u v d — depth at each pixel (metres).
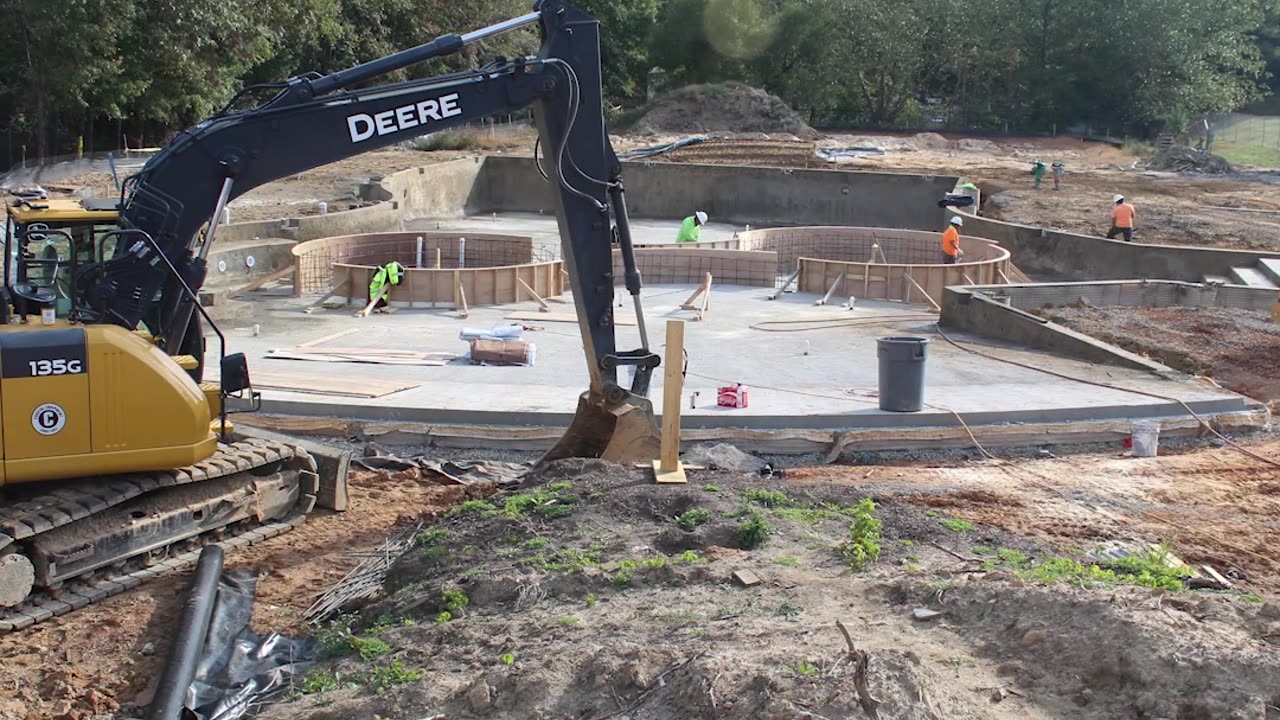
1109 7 70.31
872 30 75.31
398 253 27.09
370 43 56.28
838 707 5.39
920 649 6.32
